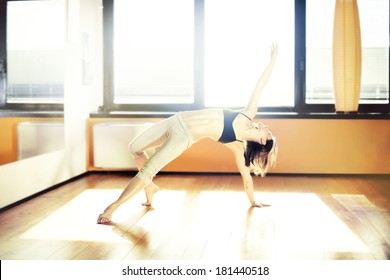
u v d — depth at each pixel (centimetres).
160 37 564
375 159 523
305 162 529
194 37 551
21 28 401
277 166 533
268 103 555
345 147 524
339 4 510
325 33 544
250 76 553
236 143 362
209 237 297
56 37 461
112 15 568
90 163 554
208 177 522
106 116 545
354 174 529
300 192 438
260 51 550
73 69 503
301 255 261
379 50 542
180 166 545
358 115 516
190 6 557
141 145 360
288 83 550
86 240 291
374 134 521
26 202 399
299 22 539
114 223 330
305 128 525
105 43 570
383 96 545
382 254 263
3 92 371
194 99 556
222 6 552
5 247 277
